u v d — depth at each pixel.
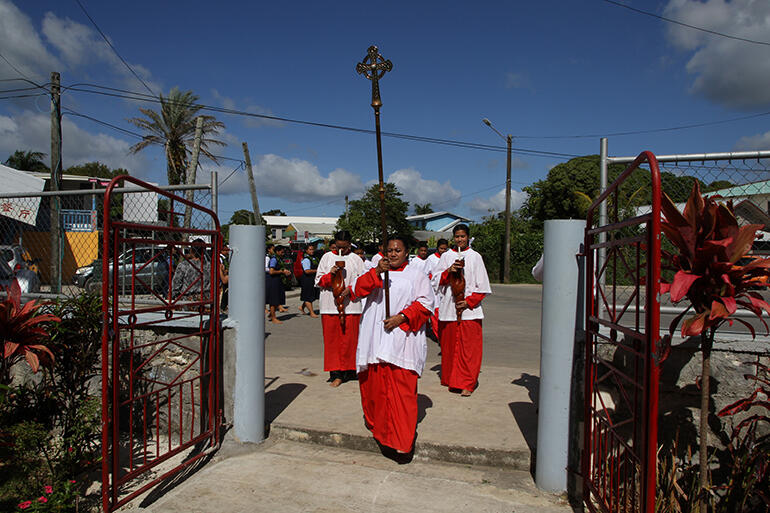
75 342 4.27
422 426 4.43
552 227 3.50
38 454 3.88
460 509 3.38
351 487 3.67
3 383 3.93
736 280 2.73
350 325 5.77
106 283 3.17
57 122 13.34
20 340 3.81
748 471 3.17
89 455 4.16
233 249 4.36
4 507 3.46
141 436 4.96
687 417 3.57
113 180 3.16
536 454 3.72
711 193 3.79
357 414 4.79
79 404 4.23
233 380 4.47
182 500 3.52
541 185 32.97
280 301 12.47
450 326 5.54
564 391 3.50
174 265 6.93
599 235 3.85
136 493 3.48
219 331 4.44
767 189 3.67
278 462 4.08
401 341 3.94
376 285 4.09
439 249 8.78
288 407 5.00
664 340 3.07
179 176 26.62
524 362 7.30
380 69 3.88
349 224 40.75
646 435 2.35
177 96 25.97
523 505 3.43
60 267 6.04
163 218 5.17
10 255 6.36
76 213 6.21
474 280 5.34
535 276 4.35
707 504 3.06
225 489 3.66
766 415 3.40
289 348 8.41
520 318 12.66
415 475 3.85
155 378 4.89
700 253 2.66
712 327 2.83
